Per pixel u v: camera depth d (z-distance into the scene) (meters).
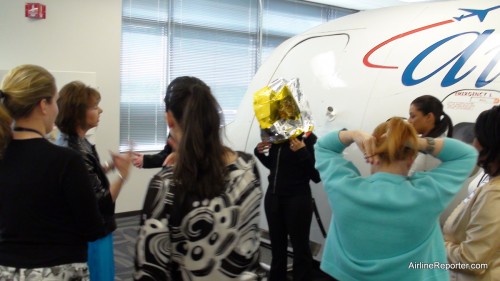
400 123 1.21
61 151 1.22
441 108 2.15
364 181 1.23
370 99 2.62
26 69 1.25
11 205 1.18
